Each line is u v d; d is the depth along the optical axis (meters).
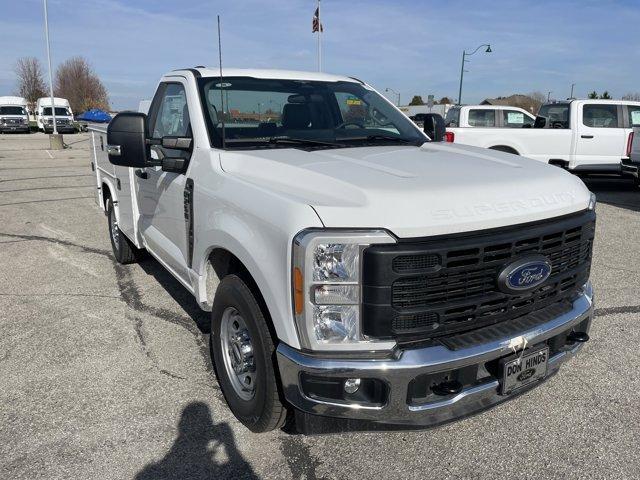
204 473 2.84
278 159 3.13
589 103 12.10
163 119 4.39
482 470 2.85
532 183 2.88
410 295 2.43
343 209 2.43
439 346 2.51
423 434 3.16
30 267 6.37
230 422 3.28
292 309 2.50
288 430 3.19
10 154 22.64
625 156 12.08
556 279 2.87
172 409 3.41
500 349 2.59
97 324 4.71
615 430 3.18
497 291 2.63
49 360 4.05
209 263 3.48
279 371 2.69
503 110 14.56
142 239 5.03
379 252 2.35
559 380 3.73
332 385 2.49
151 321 4.77
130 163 3.42
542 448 3.02
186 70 4.12
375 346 2.44
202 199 3.37
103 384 3.71
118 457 2.96
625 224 8.53
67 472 2.84
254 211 2.76
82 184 13.38
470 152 3.56
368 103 4.48
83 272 6.18
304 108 4.09
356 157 3.22
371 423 2.58
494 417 3.32
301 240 2.40
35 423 3.26
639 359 4.02
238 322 3.17
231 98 3.84
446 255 2.44
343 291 2.41
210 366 3.96
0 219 9.09
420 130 4.48
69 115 41.56
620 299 5.21
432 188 2.57
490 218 2.56
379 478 2.80
